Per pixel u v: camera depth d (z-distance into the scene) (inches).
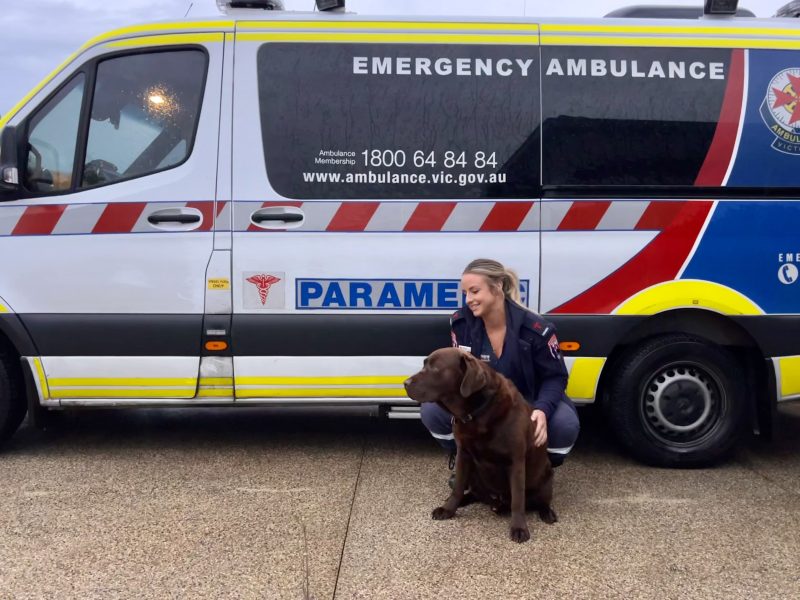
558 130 159.3
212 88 159.3
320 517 133.7
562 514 136.6
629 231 159.2
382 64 159.3
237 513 135.3
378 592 106.7
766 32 161.6
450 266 158.6
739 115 159.9
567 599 105.1
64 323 157.9
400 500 142.5
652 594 106.6
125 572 112.3
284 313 158.9
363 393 161.2
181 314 158.6
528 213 158.9
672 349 160.9
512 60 159.6
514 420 122.3
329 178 158.6
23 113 161.2
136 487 148.6
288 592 106.6
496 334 140.8
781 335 159.8
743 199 159.6
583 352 159.8
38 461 164.7
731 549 121.7
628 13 171.5
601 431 195.8
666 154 159.5
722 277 159.3
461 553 119.2
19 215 158.4
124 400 161.0
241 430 193.8
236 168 158.4
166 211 157.9
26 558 116.6
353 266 158.2
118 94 161.3
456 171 158.9
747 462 170.4
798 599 105.6
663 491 149.6
